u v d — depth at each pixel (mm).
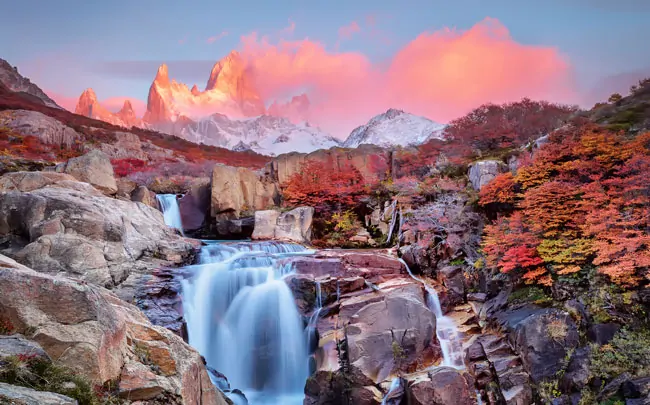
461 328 21781
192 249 24953
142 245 22719
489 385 18312
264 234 31859
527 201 22156
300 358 21359
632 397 14914
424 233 26969
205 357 21172
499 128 38875
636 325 17016
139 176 42125
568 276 19469
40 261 18234
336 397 18922
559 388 16891
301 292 22109
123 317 9547
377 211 34750
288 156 40469
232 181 34500
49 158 43500
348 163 40312
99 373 7652
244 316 21938
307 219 32594
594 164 22672
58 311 7746
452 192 30203
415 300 20375
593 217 19375
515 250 20875
